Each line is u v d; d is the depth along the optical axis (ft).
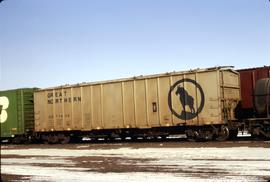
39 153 70.18
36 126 97.04
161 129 81.15
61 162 53.26
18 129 100.99
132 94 82.33
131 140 92.12
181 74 76.54
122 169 42.96
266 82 68.69
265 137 70.13
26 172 44.09
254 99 69.97
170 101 77.77
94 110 87.61
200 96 74.33
